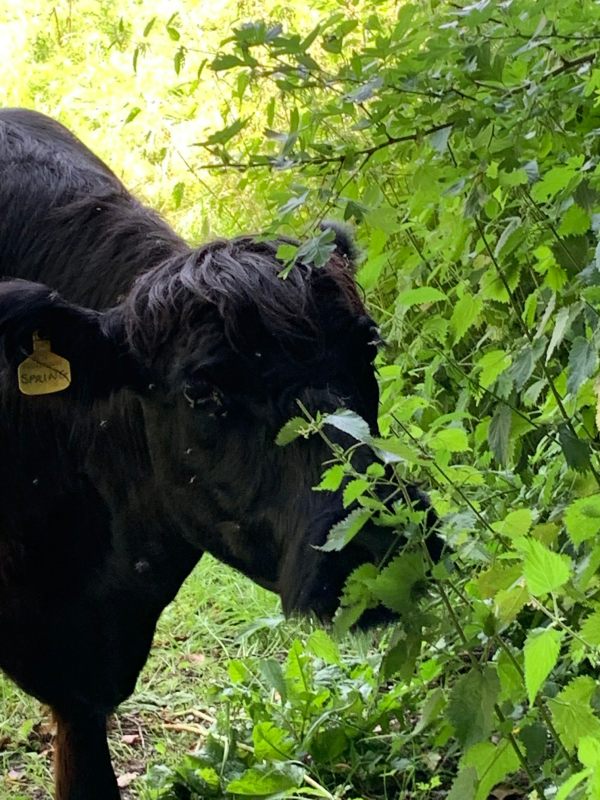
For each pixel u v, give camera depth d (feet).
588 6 8.40
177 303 8.80
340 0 11.26
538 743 7.53
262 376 8.42
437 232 10.44
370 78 8.18
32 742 12.66
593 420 8.95
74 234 10.73
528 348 8.70
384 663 7.75
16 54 28.81
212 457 8.79
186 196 21.09
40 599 10.44
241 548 9.05
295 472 8.34
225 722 11.34
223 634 14.71
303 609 8.24
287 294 8.66
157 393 9.09
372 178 9.34
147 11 24.99
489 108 8.22
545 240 8.73
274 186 10.50
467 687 7.41
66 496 10.36
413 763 10.36
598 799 5.65
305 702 10.97
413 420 11.35
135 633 10.74
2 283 9.00
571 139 8.74
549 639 6.28
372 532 7.95
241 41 7.87
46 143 11.78
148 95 23.11
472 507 8.14
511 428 9.07
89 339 9.05
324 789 9.77
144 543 10.22
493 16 8.36
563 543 8.99
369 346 8.86
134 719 13.01
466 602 8.12
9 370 9.66
